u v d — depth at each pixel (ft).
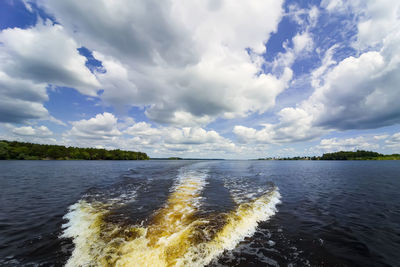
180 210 26.05
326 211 28.22
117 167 127.24
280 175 78.74
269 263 14.69
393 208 29.96
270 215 26.07
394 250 16.93
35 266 14.08
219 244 17.02
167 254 14.97
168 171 91.50
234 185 49.67
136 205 28.73
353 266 14.56
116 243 16.60
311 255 15.96
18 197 35.65
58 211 26.86
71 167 126.82
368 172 92.89
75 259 14.79
